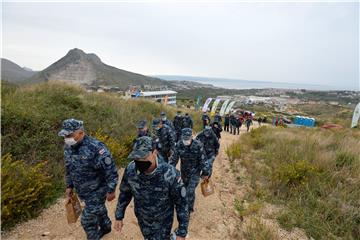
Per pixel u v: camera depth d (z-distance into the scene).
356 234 4.25
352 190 5.53
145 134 5.66
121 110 10.34
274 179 6.19
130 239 3.82
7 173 4.04
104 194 3.32
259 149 10.07
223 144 11.63
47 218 4.10
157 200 2.46
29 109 6.61
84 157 3.02
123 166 6.72
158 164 2.39
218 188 6.05
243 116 24.58
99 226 3.70
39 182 4.29
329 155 7.53
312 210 4.89
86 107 8.85
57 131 6.44
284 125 27.05
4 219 3.66
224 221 4.57
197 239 3.99
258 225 4.23
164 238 2.67
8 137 5.36
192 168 4.45
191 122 9.05
